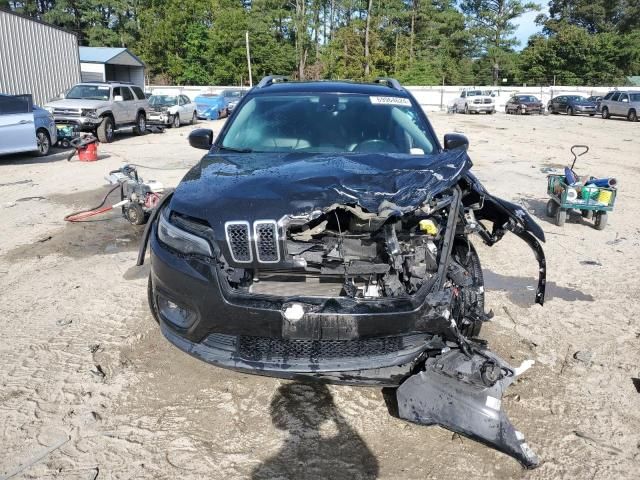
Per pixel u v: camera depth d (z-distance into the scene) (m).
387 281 3.19
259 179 3.41
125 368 3.76
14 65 21.64
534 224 3.68
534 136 21.42
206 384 3.58
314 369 2.99
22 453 2.89
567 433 3.17
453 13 71.94
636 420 3.32
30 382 3.55
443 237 3.35
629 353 4.15
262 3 64.69
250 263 3.03
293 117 4.61
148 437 3.04
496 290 5.35
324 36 73.31
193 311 3.13
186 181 3.64
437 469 2.85
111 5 66.62
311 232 3.24
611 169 13.19
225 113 32.06
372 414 3.30
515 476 2.81
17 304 4.80
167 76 58.31
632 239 7.34
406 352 3.09
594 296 5.27
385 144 4.34
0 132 12.57
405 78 58.12
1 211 8.16
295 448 2.98
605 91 46.28
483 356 3.14
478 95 40.84
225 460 2.88
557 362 3.98
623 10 75.31
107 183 10.38
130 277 5.49
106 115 17.75
